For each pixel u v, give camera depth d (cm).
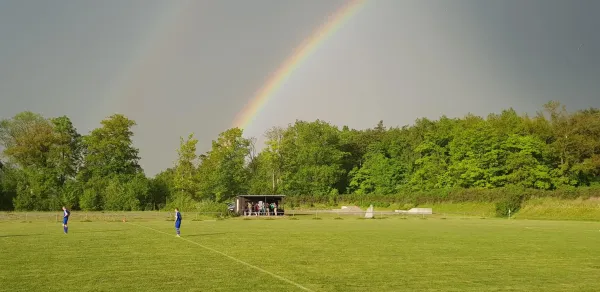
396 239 3800
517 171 10050
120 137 12244
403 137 14125
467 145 10906
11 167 11662
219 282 1916
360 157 15538
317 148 14100
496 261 2550
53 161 11825
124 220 6781
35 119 12294
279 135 13238
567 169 10550
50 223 6075
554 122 11144
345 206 11250
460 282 1956
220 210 8694
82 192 11062
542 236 4172
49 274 2084
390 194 12500
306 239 3772
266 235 4166
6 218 7281
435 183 11694
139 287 1819
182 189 11850
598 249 3134
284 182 13112
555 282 1977
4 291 1745
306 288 1812
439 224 6141
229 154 10900
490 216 8688
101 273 2108
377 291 1773
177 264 2372
